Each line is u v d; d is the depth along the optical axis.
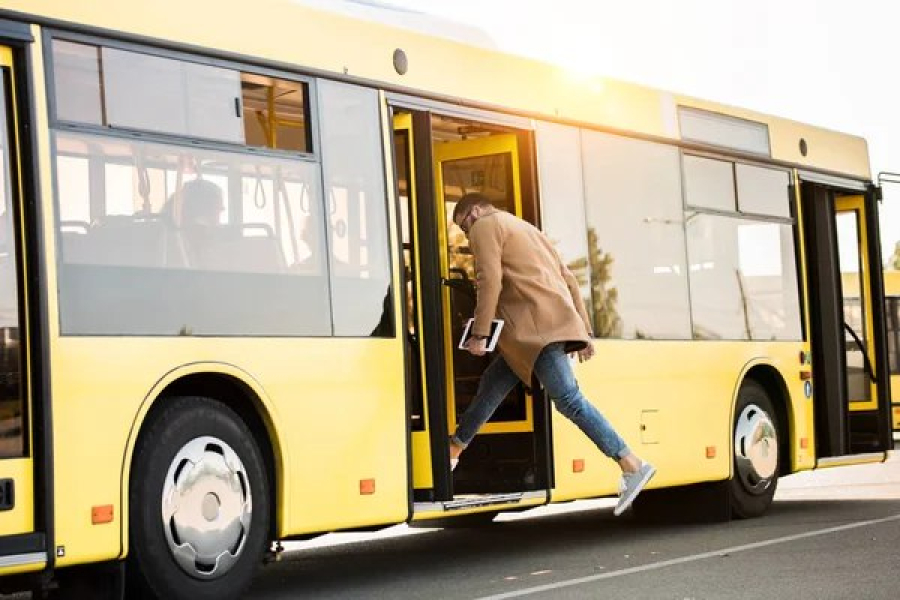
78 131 7.54
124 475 7.59
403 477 9.35
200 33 8.32
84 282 7.49
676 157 12.51
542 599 8.35
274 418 8.48
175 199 8.05
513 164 10.98
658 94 12.43
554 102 11.26
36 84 7.34
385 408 9.24
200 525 8.12
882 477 19.80
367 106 9.46
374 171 9.42
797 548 10.49
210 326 8.16
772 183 13.80
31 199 7.27
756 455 13.12
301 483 8.64
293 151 8.85
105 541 7.46
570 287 10.67
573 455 11.01
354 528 9.35
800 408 13.81
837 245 14.73
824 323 14.45
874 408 15.05
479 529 13.88
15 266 7.22
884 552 10.14
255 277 8.47
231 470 8.29
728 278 12.96
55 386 7.28
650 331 11.91
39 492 7.19
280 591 9.45
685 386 12.22
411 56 9.93
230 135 8.44
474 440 11.10
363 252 9.24
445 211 11.25
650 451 11.75
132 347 7.68
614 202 11.71
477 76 10.53
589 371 11.16
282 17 8.92
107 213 7.65
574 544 11.67
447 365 11.12
